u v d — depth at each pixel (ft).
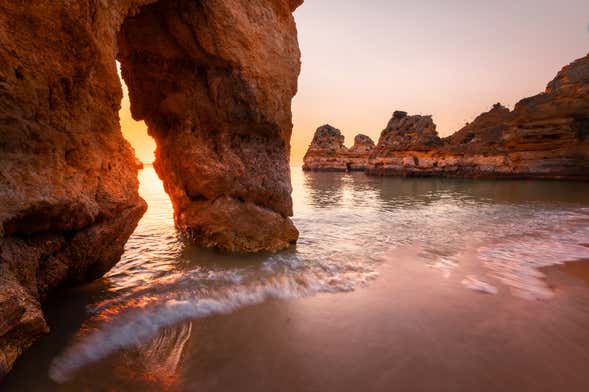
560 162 140.56
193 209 32.01
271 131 30.83
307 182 158.40
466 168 176.35
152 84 28.63
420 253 31.17
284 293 20.95
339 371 13.15
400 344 15.16
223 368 13.26
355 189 113.50
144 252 29.43
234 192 29.76
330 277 24.07
